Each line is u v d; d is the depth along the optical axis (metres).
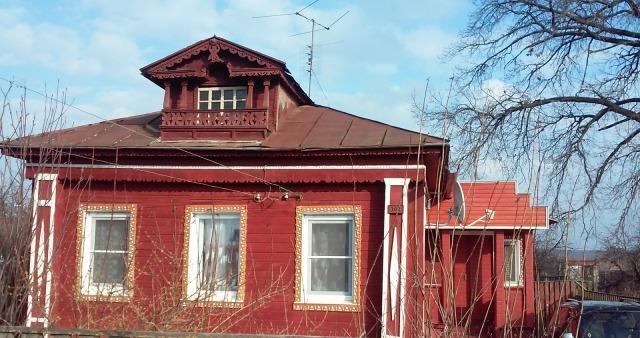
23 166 7.46
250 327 9.73
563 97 22.88
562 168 22.05
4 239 6.98
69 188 11.73
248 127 12.41
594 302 11.09
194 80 13.27
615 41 22.38
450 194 15.48
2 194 7.22
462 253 19.55
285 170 11.75
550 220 18.53
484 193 18.72
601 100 22.44
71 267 11.59
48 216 11.34
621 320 9.90
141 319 8.15
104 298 9.02
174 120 12.66
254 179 11.80
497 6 23.33
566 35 22.77
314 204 11.71
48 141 8.20
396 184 11.27
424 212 11.21
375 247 11.33
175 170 12.01
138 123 14.23
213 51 12.98
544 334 6.11
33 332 5.29
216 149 11.65
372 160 11.45
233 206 11.95
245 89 13.26
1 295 6.70
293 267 11.57
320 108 14.80
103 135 12.98
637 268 29.84
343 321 11.20
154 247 11.91
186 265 11.66
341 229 11.70
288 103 14.32
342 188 11.66
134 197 12.16
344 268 11.55
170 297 9.07
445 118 12.03
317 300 11.41
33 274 7.18
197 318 8.25
